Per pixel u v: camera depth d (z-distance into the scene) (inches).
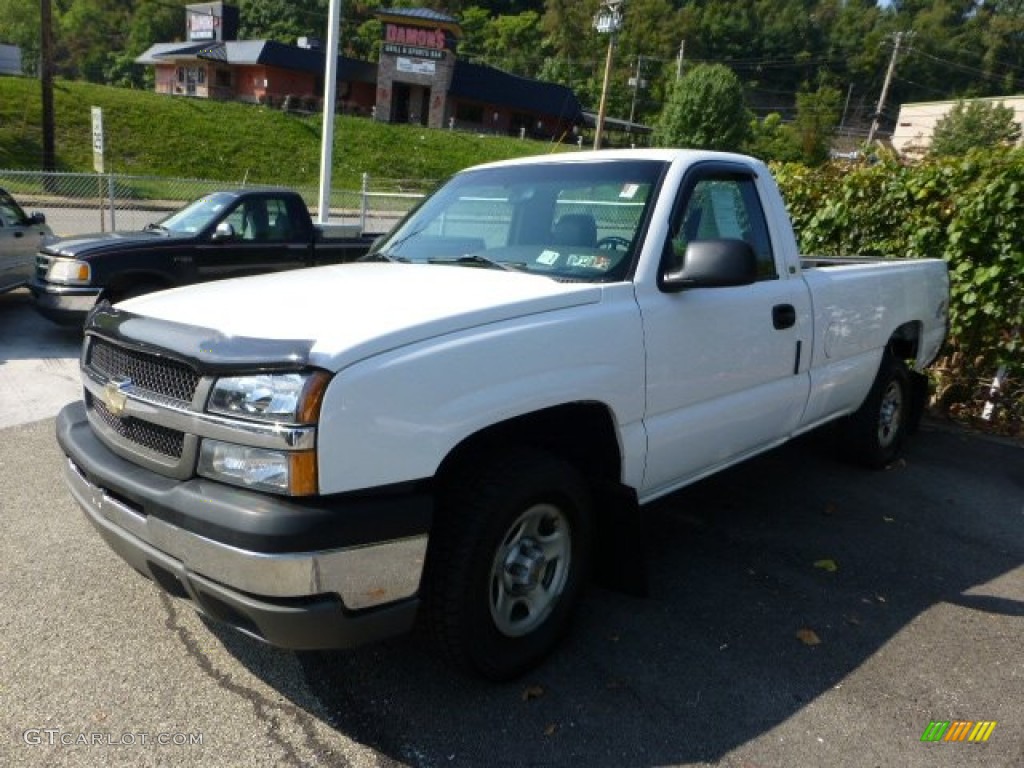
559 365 109.0
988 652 127.4
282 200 358.9
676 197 132.8
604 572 128.6
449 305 103.5
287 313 100.8
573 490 114.4
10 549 146.3
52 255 312.5
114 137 1430.9
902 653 125.9
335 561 87.3
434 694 109.8
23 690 107.0
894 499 193.6
